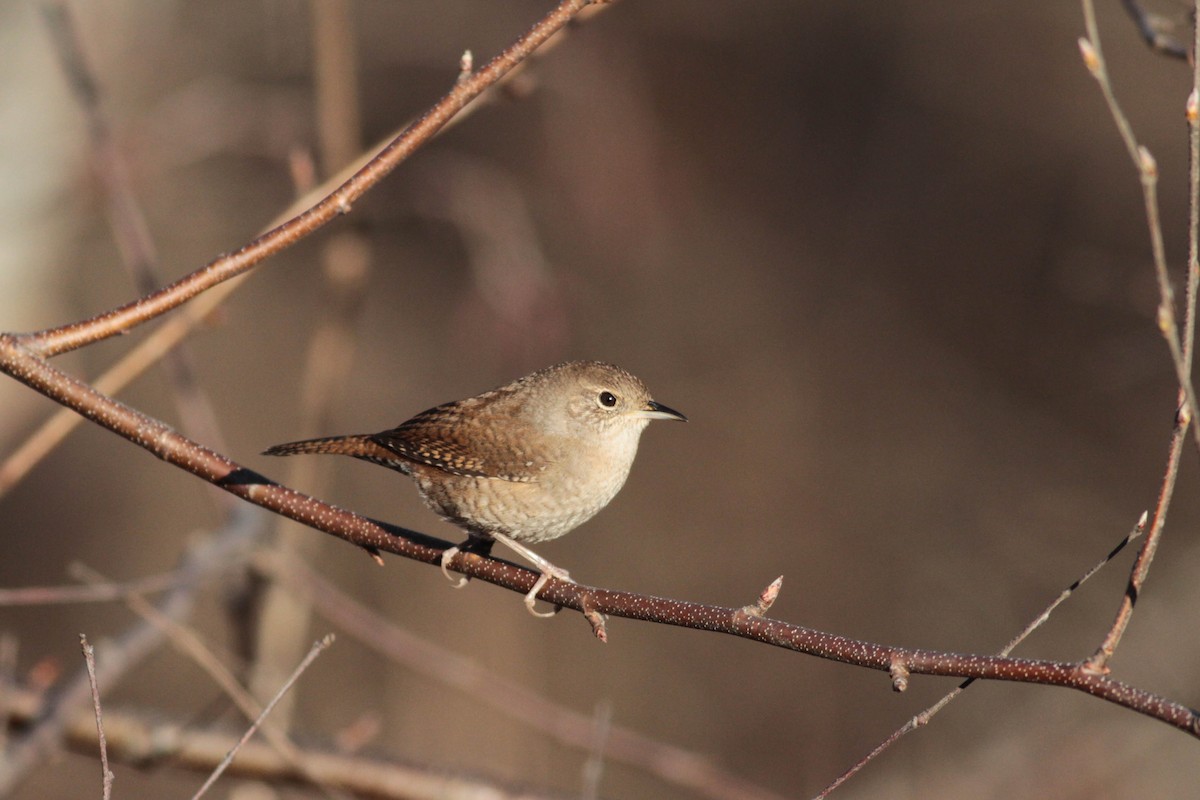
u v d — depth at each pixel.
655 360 17.02
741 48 18.75
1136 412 15.73
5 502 16.17
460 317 11.35
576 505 6.69
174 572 7.79
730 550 15.68
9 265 12.62
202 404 8.64
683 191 18.12
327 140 9.77
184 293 4.93
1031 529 15.23
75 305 14.91
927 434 16.47
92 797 12.73
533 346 10.94
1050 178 17.62
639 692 14.48
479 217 10.84
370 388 17.28
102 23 14.30
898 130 18.58
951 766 13.18
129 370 7.13
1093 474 15.64
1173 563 14.20
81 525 16.27
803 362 17.23
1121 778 12.37
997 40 18.14
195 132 11.89
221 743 7.67
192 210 15.31
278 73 14.62
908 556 15.34
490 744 13.49
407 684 13.84
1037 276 17.31
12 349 4.89
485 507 6.57
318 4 9.61
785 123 18.73
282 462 16.80
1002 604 14.60
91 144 11.65
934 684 14.02
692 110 18.55
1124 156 17.03
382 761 7.62
